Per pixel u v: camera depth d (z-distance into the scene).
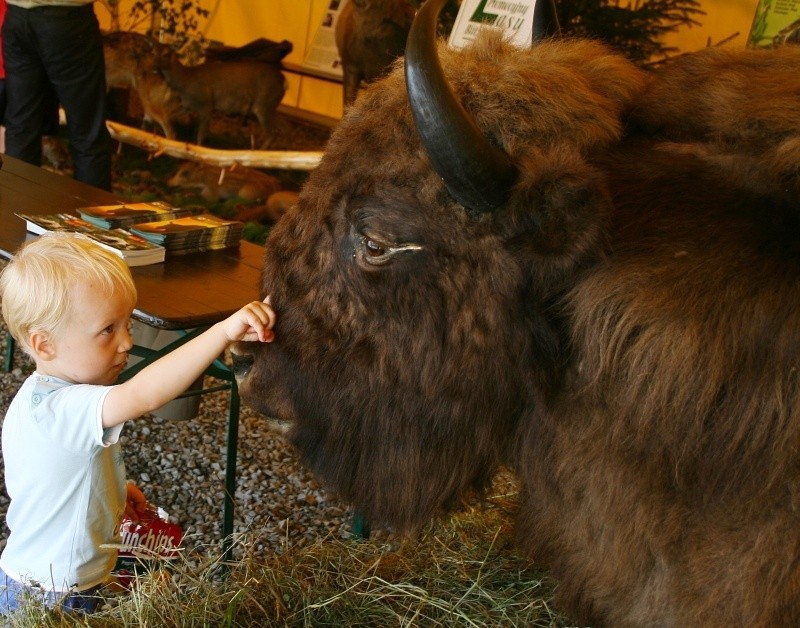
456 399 2.06
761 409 1.69
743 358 1.70
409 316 2.00
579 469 1.97
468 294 1.95
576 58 2.11
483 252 1.91
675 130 2.02
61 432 2.13
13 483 2.23
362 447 2.23
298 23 7.77
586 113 1.95
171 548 2.51
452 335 1.99
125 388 2.11
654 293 1.75
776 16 5.07
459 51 2.11
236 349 2.29
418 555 2.61
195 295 2.90
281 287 2.16
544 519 2.18
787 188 1.75
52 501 2.19
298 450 2.36
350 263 2.02
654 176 1.86
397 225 1.94
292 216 2.14
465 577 2.50
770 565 1.71
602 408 1.88
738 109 1.91
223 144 8.02
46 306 2.10
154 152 8.36
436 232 1.93
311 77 7.74
